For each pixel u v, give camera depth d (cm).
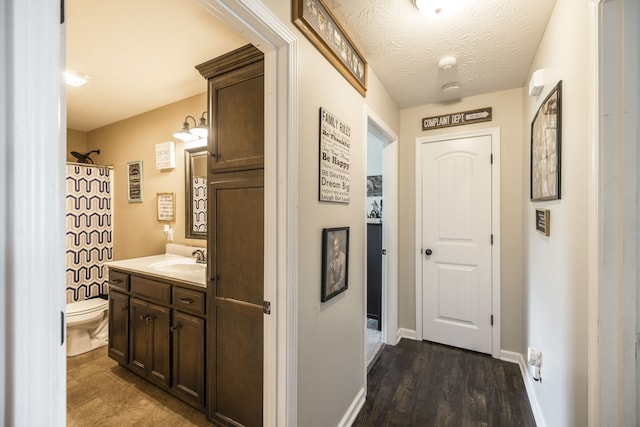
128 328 213
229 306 150
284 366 118
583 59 104
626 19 87
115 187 326
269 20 103
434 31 164
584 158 104
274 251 119
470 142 260
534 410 176
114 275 225
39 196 46
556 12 138
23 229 44
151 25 157
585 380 104
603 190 90
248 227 144
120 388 202
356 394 183
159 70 208
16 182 44
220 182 153
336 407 158
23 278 44
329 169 148
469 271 261
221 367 154
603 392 90
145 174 296
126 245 316
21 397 44
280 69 117
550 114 146
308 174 130
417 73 215
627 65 87
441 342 273
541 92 168
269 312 121
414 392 201
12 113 43
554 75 142
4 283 43
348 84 170
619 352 88
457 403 188
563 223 127
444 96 259
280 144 117
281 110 117
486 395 196
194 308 170
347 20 155
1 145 43
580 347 108
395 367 233
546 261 158
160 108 279
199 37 169
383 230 283
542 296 167
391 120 260
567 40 122
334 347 156
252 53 140
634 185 87
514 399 192
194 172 258
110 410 180
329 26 144
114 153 326
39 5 46
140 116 297
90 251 314
